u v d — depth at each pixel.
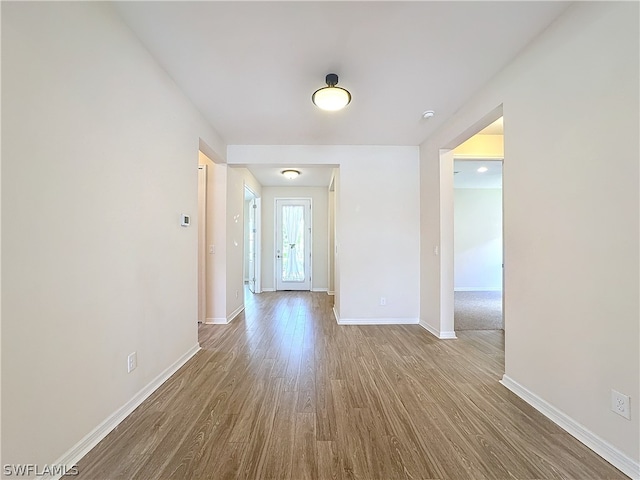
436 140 3.60
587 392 1.58
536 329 1.96
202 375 2.45
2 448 1.12
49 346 1.32
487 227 7.53
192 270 2.90
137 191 1.99
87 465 1.42
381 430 1.71
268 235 7.30
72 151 1.44
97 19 1.60
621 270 1.41
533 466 1.42
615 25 1.44
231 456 1.49
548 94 1.85
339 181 4.23
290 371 2.54
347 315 4.15
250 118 3.23
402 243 4.18
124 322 1.85
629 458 1.37
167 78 2.39
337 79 2.38
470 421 1.79
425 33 1.91
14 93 1.16
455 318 4.54
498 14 1.75
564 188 1.73
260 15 1.76
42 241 1.28
